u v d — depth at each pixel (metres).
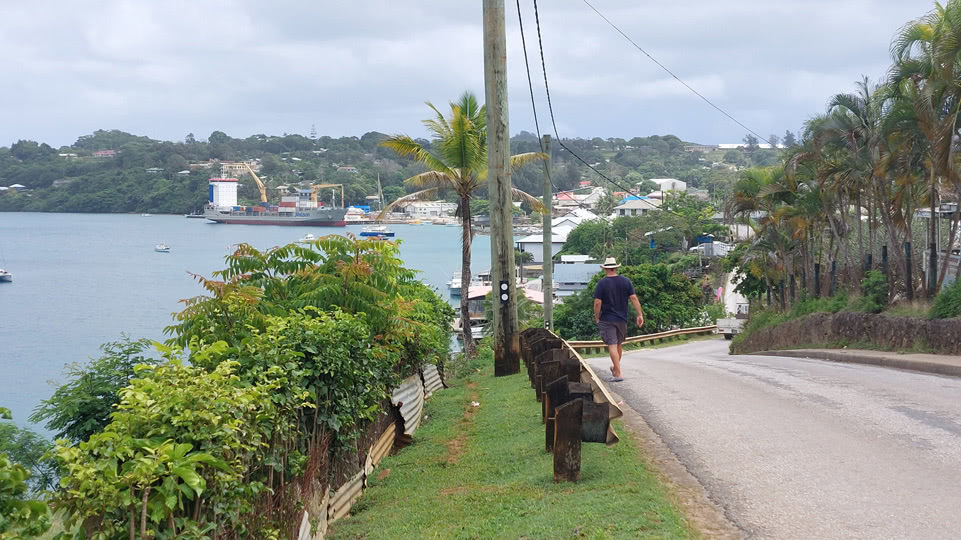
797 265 39.94
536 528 6.41
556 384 8.96
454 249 166.88
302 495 7.05
